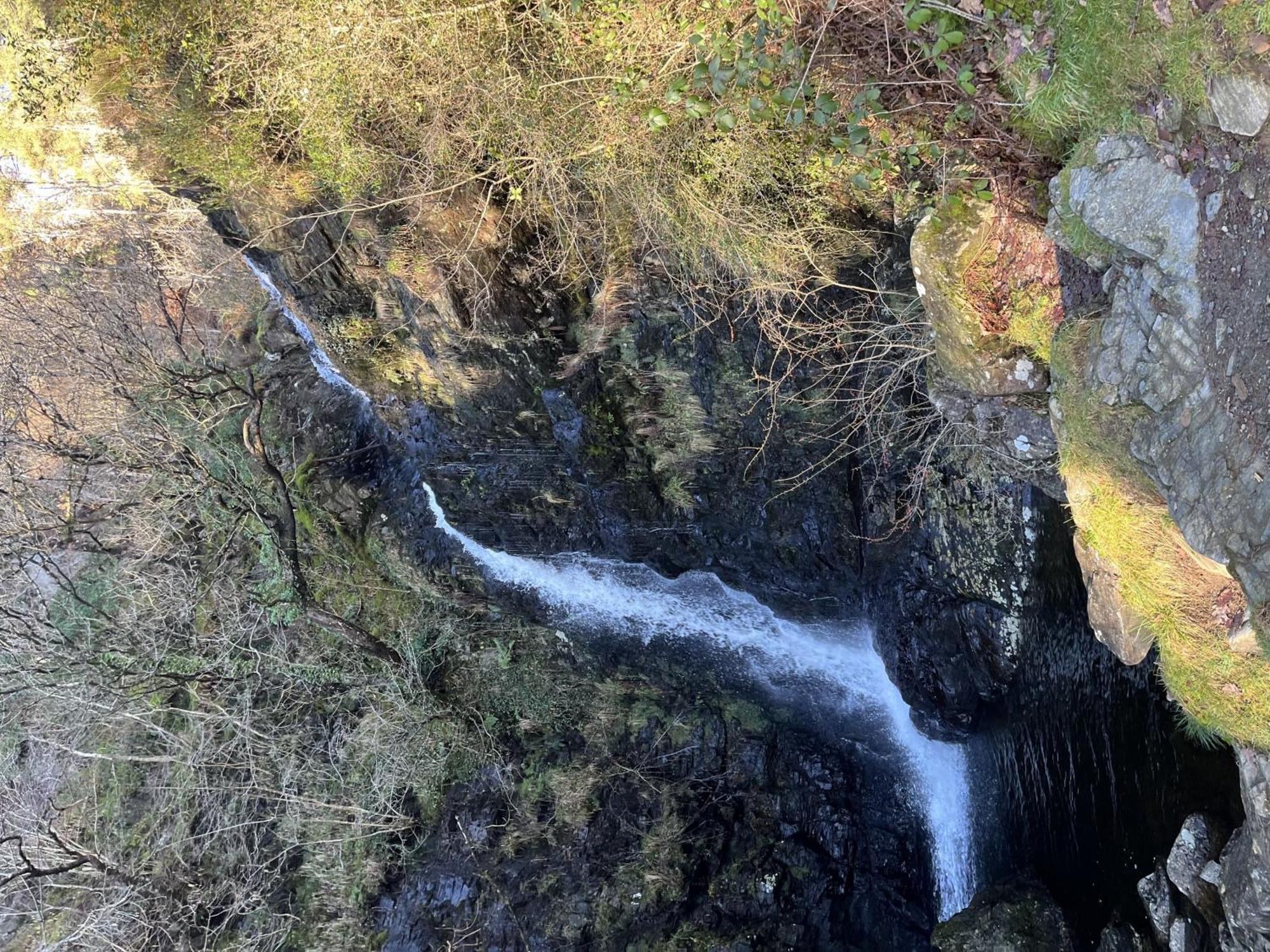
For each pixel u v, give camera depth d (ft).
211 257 32.96
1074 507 12.09
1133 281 10.26
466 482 30.04
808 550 24.03
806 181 15.90
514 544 31.17
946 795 25.57
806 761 28.84
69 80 22.93
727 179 15.96
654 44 14.43
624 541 27.99
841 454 21.16
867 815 27.50
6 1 22.04
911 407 18.93
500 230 20.27
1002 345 13.43
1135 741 15.94
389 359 27.32
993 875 22.66
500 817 31.76
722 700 31.04
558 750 32.40
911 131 13.71
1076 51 10.05
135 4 19.92
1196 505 9.28
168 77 20.94
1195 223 8.98
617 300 20.57
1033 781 20.40
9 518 32.63
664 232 17.88
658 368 21.68
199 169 23.29
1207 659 10.93
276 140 21.09
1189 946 13.51
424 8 16.06
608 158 16.67
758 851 27.63
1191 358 9.30
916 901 25.75
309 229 24.38
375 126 18.89
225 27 18.86
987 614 20.26
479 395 25.84
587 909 28.27
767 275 17.47
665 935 26.78
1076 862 18.66
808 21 13.00
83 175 29.71
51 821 31.32
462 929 29.60
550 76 15.89
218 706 31.83
